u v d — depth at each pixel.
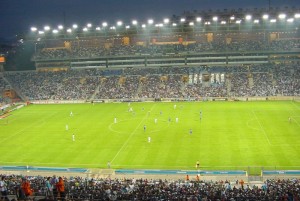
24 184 34.06
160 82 138.50
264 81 131.62
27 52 154.62
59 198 32.41
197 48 145.88
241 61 143.88
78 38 155.12
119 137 81.25
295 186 42.28
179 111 106.94
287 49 139.88
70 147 75.25
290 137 76.31
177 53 145.50
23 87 141.12
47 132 88.06
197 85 134.25
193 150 70.25
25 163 66.62
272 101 119.19
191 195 38.16
